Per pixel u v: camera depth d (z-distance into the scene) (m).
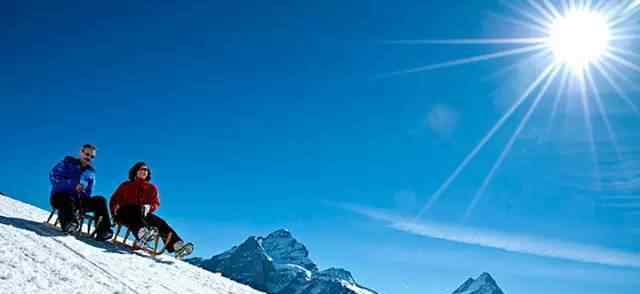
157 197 14.09
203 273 13.24
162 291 8.70
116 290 7.50
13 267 6.75
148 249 14.04
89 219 13.46
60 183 13.09
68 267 7.93
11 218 11.77
